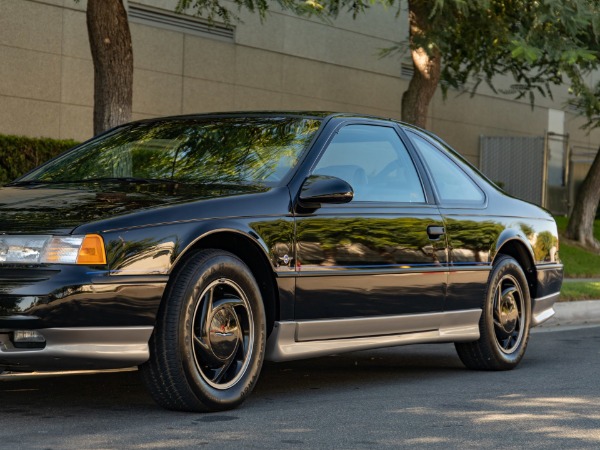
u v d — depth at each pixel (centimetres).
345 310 650
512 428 558
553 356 925
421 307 712
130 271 538
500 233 804
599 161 2473
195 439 506
